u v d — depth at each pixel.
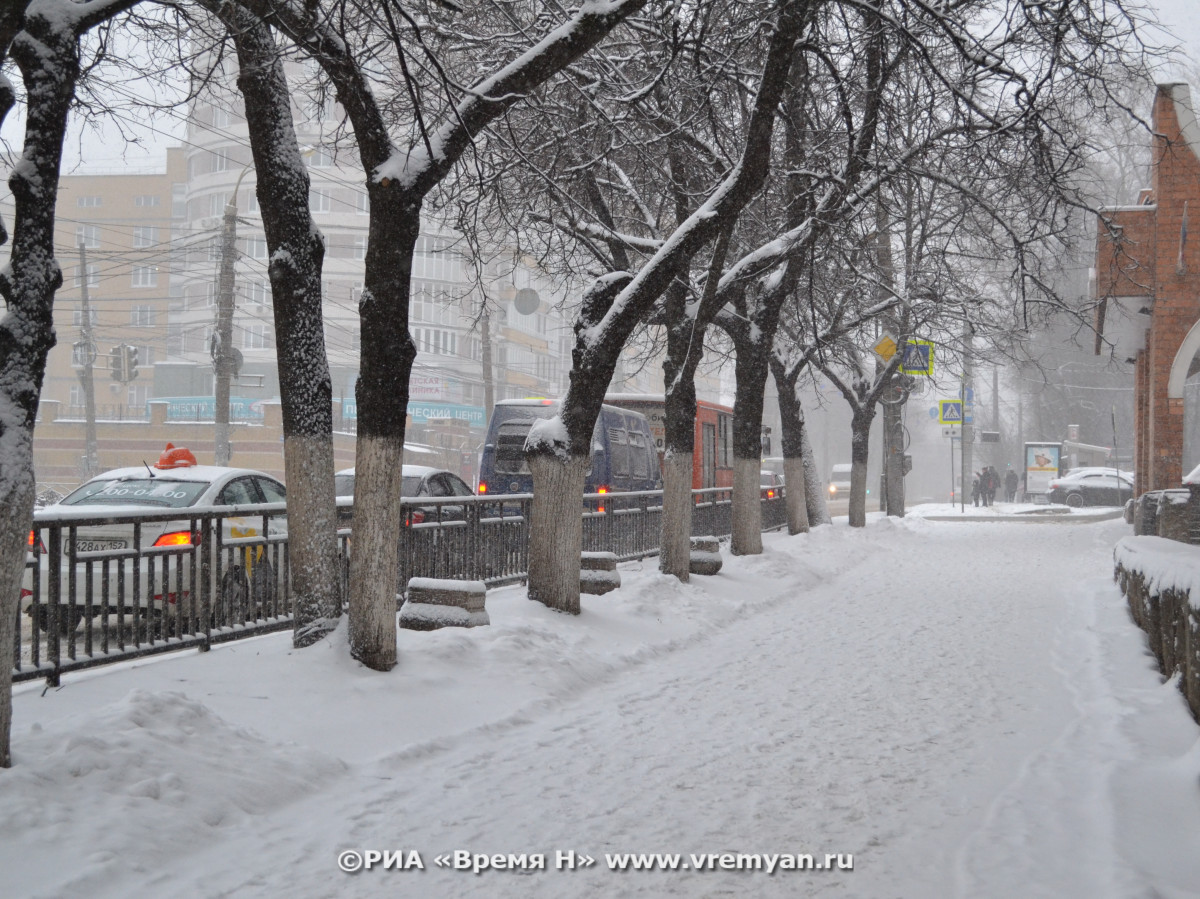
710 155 15.46
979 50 12.59
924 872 5.15
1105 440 65.88
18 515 5.62
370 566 8.73
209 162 66.88
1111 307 24.97
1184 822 5.69
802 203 16.81
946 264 20.58
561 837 5.66
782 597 16.30
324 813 6.02
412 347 8.80
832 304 22.58
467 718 8.12
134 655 8.32
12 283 5.82
